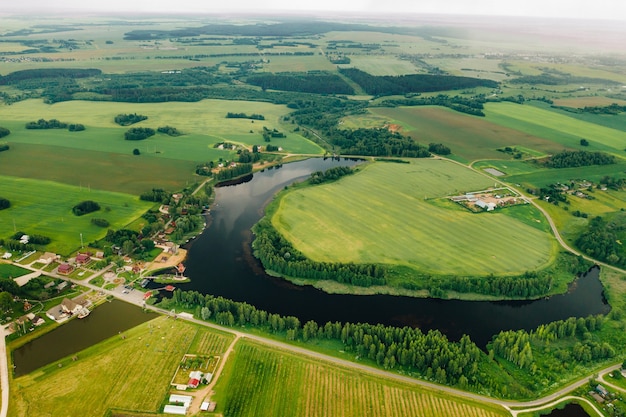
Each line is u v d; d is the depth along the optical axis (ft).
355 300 537.65
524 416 385.09
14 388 391.65
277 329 476.54
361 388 408.26
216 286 554.05
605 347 450.71
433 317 513.45
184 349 443.32
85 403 380.17
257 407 384.68
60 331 461.37
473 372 425.69
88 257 579.07
